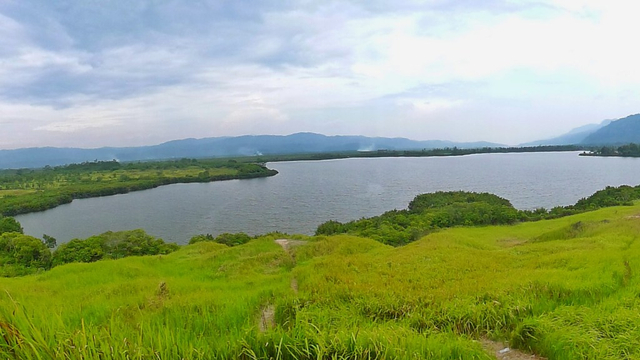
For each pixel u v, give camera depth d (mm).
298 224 74375
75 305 9453
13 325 3674
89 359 3619
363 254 20109
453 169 177625
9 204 94375
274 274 17672
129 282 14602
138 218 82875
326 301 8781
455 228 45000
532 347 6188
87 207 99375
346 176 163250
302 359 4594
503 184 115938
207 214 85438
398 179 143750
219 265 20500
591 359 5176
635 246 15055
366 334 5020
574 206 59344
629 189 60812
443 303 8047
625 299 7434
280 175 178750
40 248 41188
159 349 4121
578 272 10375
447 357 5270
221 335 5574
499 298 8102
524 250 17750
